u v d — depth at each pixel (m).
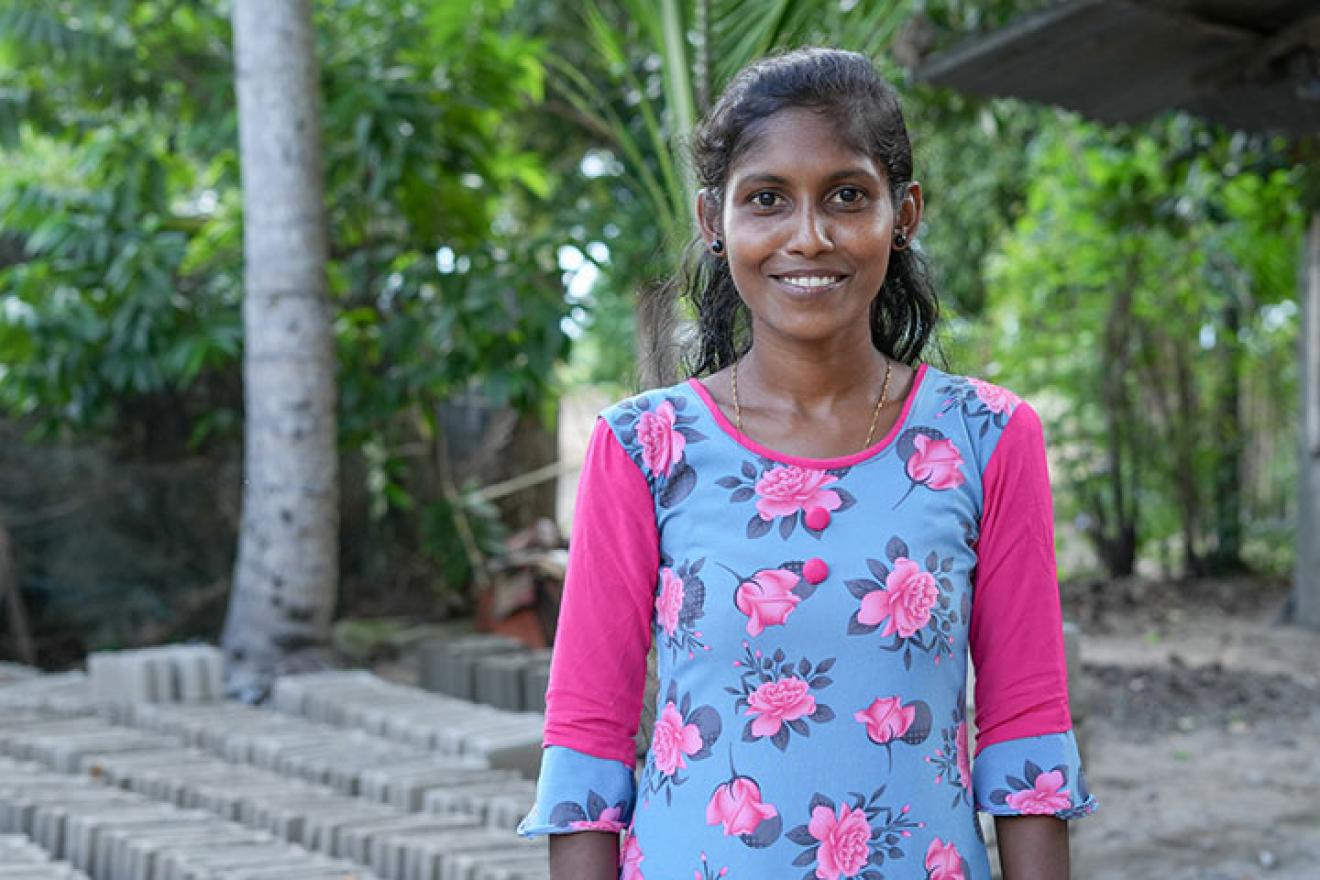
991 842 3.45
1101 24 4.60
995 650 1.43
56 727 4.66
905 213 1.54
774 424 1.45
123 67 7.50
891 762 1.35
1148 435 12.16
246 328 6.05
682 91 4.14
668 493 1.44
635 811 1.42
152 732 4.89
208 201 8.65
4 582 8.19
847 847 1.34
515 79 6.88
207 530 9.08
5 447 8.49
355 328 7.36
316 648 5.95
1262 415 14.35
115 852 3.33
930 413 1.45
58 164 8.37
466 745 4.21
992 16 7.56
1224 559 12.07
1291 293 11.81
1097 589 11.16
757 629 1.37
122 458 8.87
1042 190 11.58
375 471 9.41
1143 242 11.01
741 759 1.36
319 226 6.02
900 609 1.36
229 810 3.69
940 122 8.69
